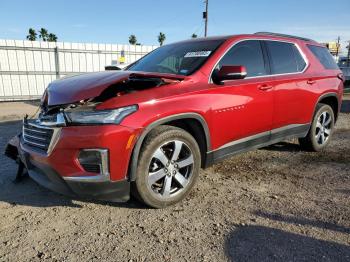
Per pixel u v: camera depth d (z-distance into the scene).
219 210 3.63
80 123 3.18
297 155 5.67
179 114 3.56
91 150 3.15
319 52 5.82
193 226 3.30
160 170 3.57
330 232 3.20
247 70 4.41
